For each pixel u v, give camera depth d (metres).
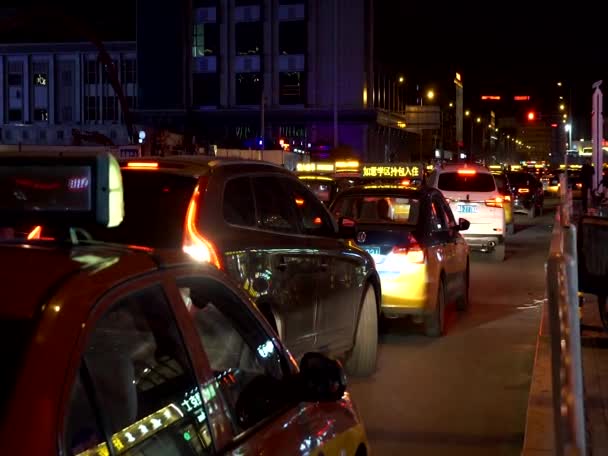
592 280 10.34
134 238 6.28
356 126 83.56
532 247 24.39
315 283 7.65
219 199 6.55
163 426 2.64
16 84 96.38
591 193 30.34
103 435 2.33
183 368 2.84
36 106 95.88
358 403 8.00
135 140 32.25
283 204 7.47
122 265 2.62
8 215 3.07
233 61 86.38
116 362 2.53
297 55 84.69
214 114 86.25
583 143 85.12
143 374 2.66
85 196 3.02
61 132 94.88
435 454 6.58
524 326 12.00
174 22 86.56
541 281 16.89
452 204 20.28
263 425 3.22
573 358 3.30
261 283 6.74
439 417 7.57
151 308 2.72
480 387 8.62
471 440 6.93
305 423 3.51
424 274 10.70
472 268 19.19
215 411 2.92
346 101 83.88
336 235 8.41
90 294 2.35
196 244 6.18
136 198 6.43
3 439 1.98
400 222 11.06
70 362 2.18
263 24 85.25
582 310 11.08
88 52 94.12
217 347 3.30
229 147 81.19
